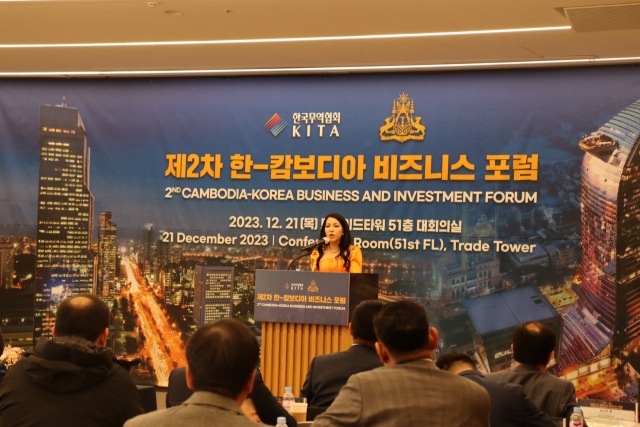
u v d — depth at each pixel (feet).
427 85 23.99
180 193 25.67
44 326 26.00
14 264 26.20
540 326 10.61
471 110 23.57
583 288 22.24
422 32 20.35
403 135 24.07
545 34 20.04
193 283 25.39
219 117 25.53
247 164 25.22
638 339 21.59
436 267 23.57
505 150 23.20
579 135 22.59
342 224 19.31
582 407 11.38
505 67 23.25
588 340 22.08
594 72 22.62
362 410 7.16
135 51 23.08
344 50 22.30
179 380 10.84
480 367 22.95
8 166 26.45
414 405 7.13
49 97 26.50
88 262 26.02
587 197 22.40
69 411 7.95
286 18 19.60
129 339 25.64
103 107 26.25
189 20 19.99
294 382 16.12
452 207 23.56
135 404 8.36
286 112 25.03
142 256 25.76
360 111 24.47
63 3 18.88
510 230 23.02
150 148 25.94
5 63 24.80
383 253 24.00
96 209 26.07
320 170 24.64
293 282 16.07
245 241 25.13
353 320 10.95
